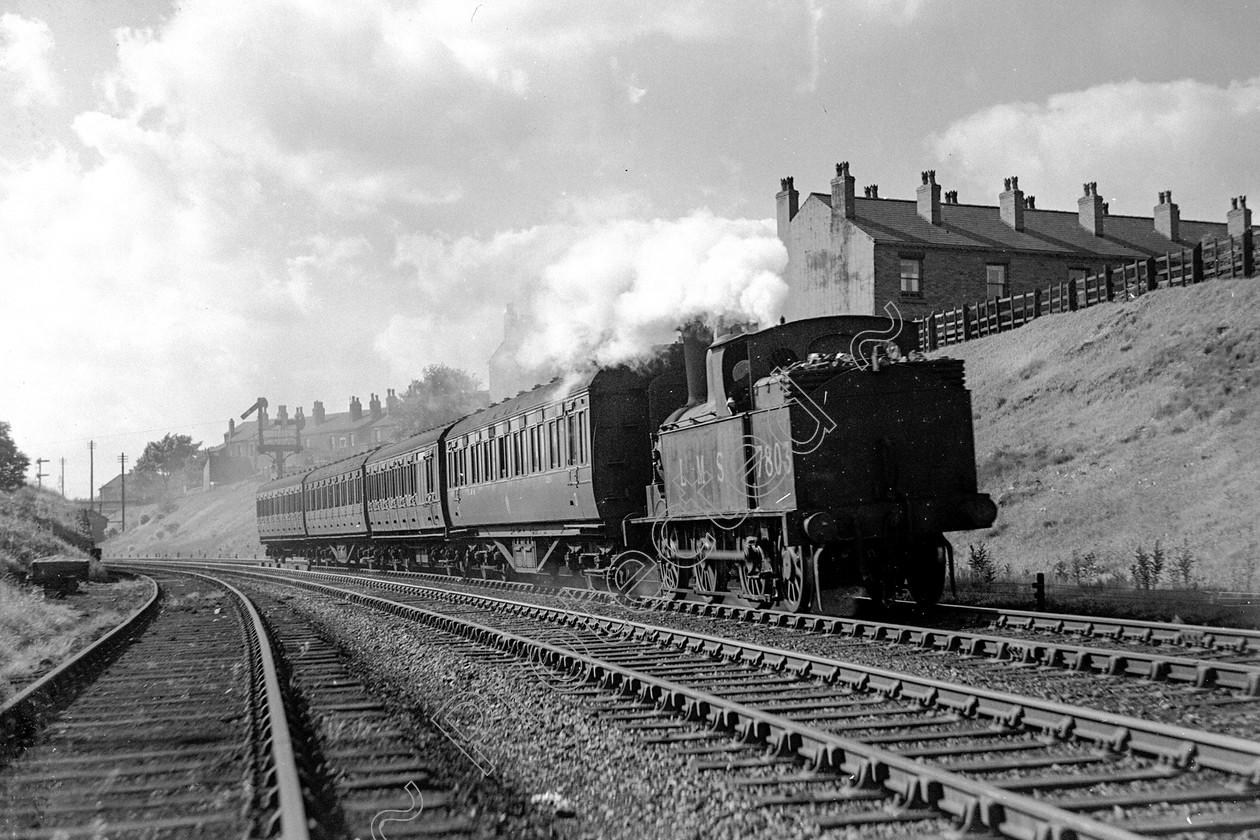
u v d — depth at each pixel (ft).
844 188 122.11
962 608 44.39
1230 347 70.08
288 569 139.74
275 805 19.67
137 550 327.26
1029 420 79.66
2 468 210.79
